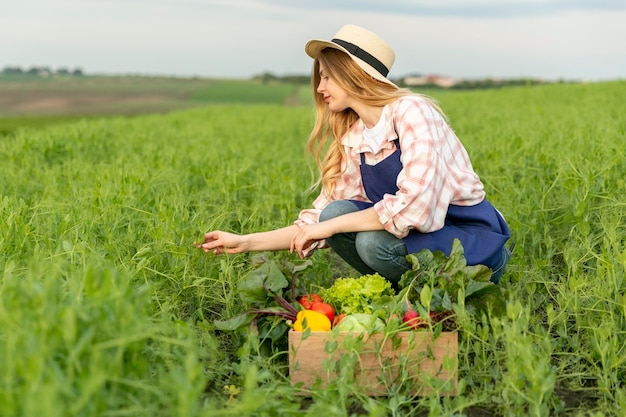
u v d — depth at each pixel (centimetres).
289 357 337
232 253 407
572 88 2198
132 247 445
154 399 262
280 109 2420
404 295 350
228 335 398
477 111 1628
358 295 368
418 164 362
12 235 409
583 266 450
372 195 398
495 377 329
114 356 241
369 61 380
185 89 6575
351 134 404
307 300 375
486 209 389
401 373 331
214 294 425
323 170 416
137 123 1502
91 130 1159
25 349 224
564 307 379
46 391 192
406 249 386
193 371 230
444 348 330
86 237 402
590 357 350
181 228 441
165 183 638
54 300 242
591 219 517
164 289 403
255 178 723
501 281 459
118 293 243
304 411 297
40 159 916
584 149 662
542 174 623
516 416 303
